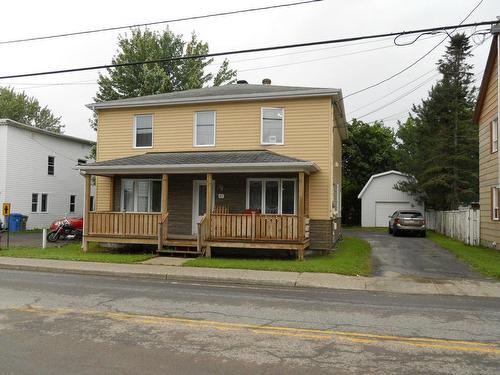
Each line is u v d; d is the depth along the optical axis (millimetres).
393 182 37406
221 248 16969
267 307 8266
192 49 36000
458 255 16516
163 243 16297
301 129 17469
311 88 17984
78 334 6219
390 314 7828
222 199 18000
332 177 17562
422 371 4914
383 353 5535
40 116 58344
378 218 37594
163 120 19281
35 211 30797
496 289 10633
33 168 30578
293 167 15156
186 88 35344
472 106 32844
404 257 16422
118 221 16844
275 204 17516
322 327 6781
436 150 31344
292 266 13352
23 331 6336
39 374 4688
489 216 18875
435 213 32094
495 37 17594
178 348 5621
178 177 18703
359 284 11094
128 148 19703
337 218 21516
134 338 6043
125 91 34406
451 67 32250
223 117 18453
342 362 5172
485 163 19594
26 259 14984
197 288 10492
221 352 5484
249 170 15547
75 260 14836
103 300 8711
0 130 28453
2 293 9367
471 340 6172
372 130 43812
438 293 10203
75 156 35094
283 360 5215
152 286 10656
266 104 17953
